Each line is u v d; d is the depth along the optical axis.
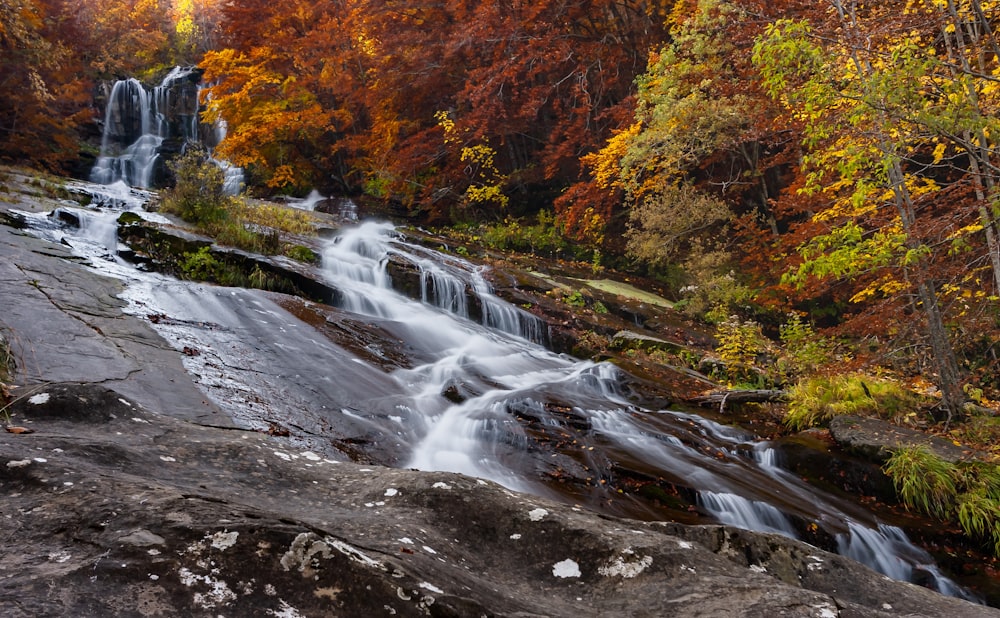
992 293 8.73
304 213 17.25
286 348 7.53
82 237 10.52
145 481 2.05
